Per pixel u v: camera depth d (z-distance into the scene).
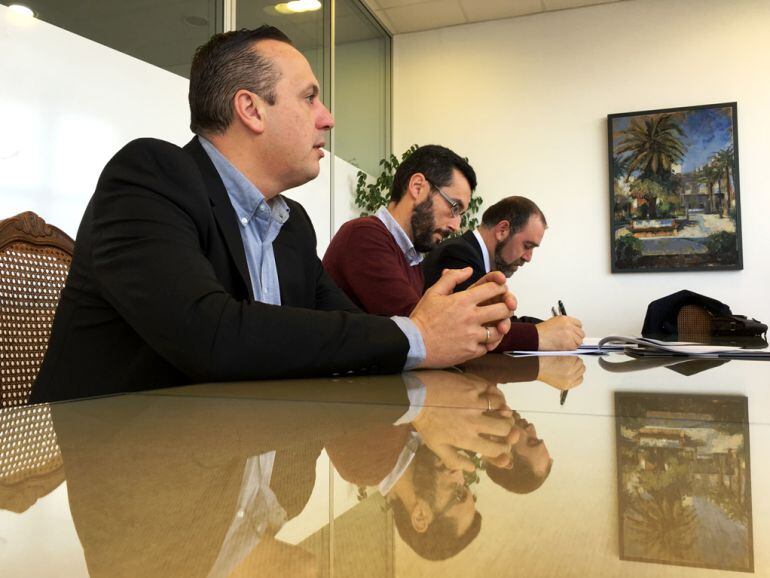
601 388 0.54
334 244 1.81
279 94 1.07
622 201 4.96
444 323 0.77
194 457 0.24
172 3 2.89
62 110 2.29
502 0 5.09
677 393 0.50
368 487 0.18
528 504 0.16
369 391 0.52
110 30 2.51
